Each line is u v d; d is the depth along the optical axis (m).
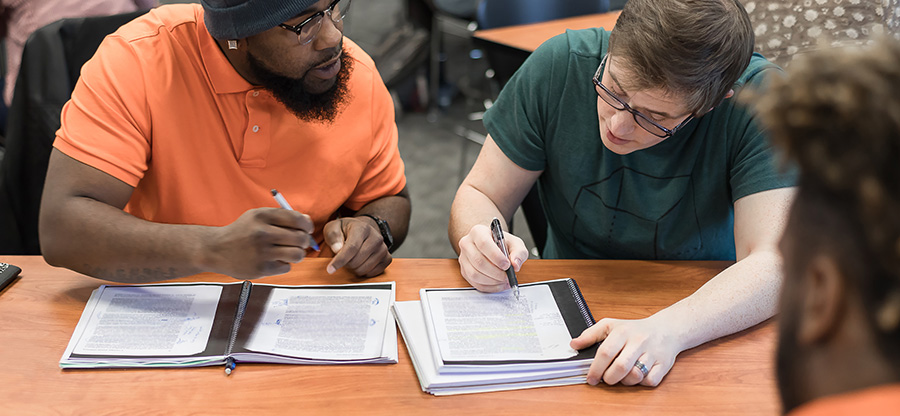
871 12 1.61
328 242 1.25
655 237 1.34
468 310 1.10
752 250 1.16
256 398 0.92
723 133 1.21
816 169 0.37
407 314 1.09
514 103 1.34
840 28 1.64
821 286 0.36
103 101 1.14
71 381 0.94
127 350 0.98
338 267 1.17
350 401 0.92
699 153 1.24
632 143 1.14
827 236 0.36
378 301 1.13
